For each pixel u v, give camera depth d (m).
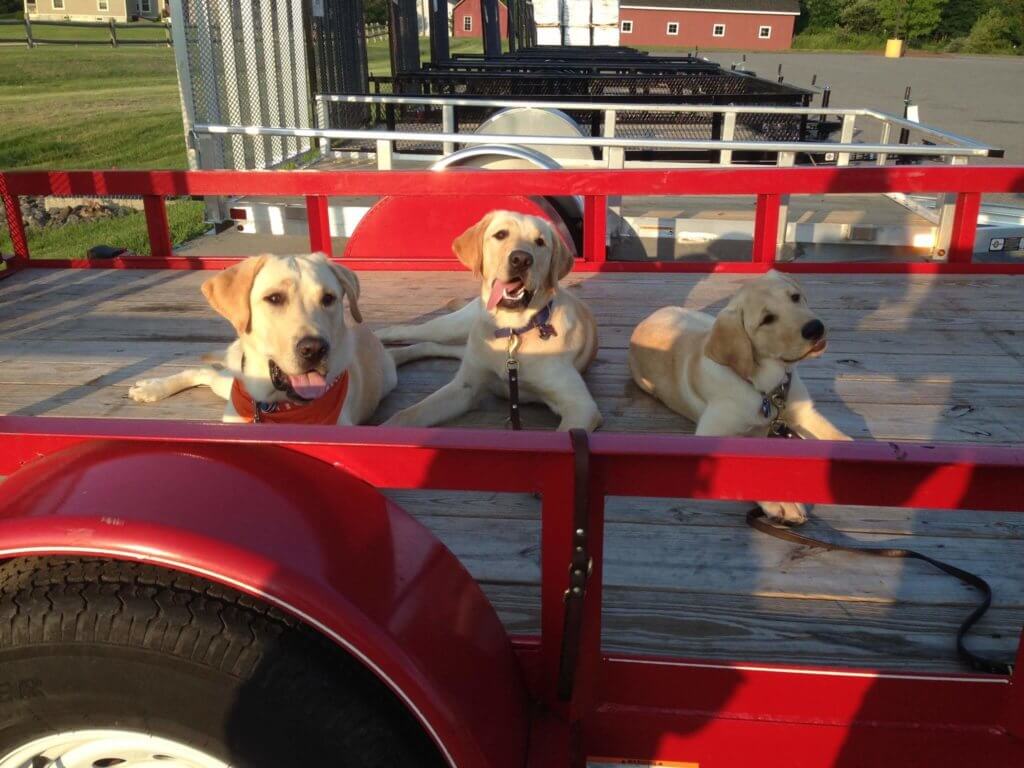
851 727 1.66
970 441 2.92
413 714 1.36
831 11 61.88
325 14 9.24
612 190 4.36
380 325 4.18
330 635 1.31
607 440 1.44
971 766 1.66
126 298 4.44
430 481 1.47
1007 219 6.19
